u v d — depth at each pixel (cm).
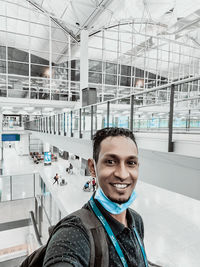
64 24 1597
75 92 1831
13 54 1812
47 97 1709
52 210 1223
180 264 509
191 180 230
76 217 57
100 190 59
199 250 569
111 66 1991
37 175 1822
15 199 1430
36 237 1057
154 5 1455
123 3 1305
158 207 871
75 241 49
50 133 970
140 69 2169
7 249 1156
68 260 44
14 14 1620
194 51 2206
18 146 2506
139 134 370
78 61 1897
